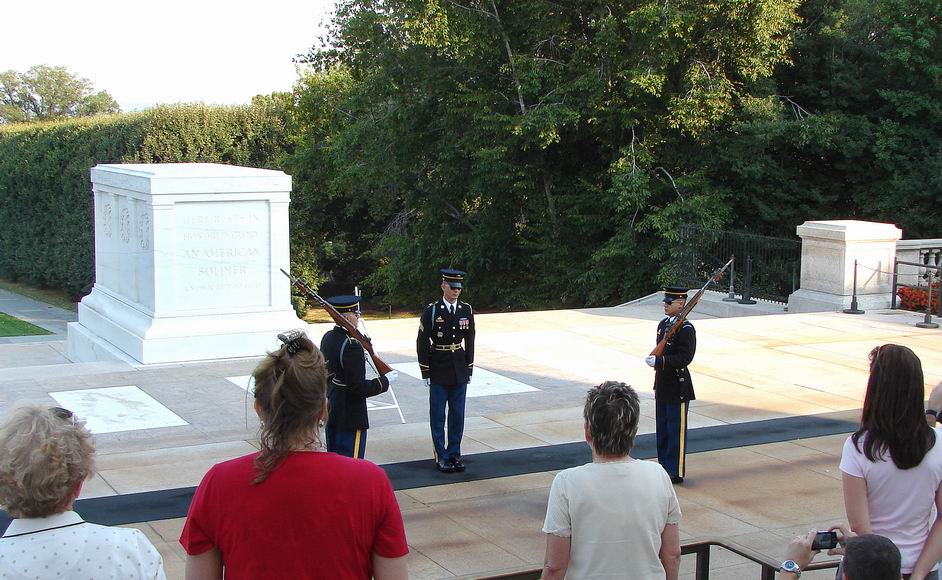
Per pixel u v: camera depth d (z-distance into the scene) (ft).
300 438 8.93
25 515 8.21
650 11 69.00
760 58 73.46
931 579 12.75
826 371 40.14
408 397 35.53
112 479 25.29
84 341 46.73
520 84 77.41
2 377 37.47
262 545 8.61
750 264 60.29
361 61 82.58
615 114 75.97
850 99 81.97
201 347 40.29
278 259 41.52
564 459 27.50
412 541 21.17
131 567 8.23
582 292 82.02
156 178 39.04
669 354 25.31
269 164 102.53
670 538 11.86
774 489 25.23
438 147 84.74
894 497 12.16
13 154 122.62
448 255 91.20
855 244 55.26
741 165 75.25
